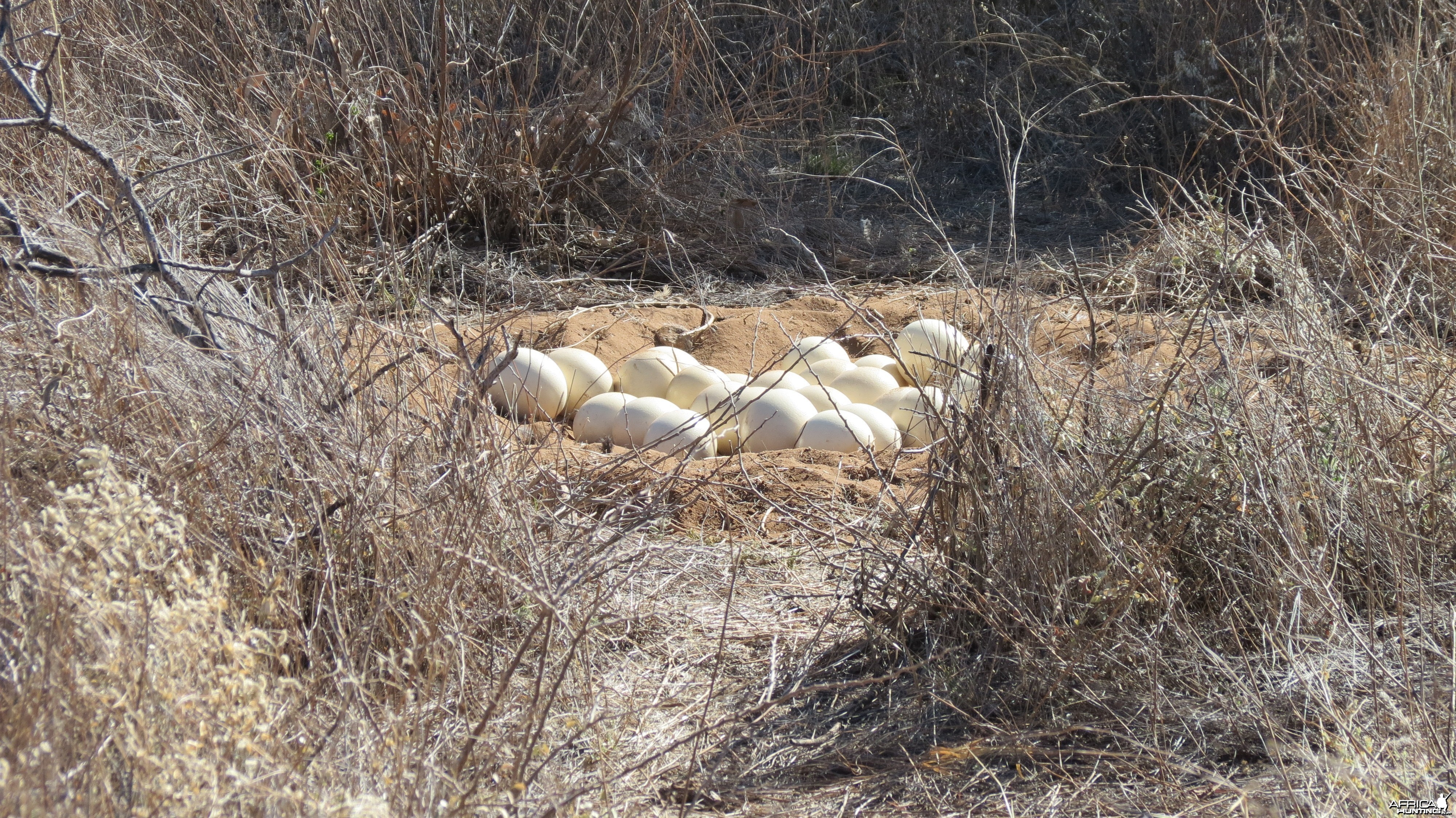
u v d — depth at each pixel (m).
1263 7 14.35
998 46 17.56
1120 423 5.61
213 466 4.77
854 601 5.51
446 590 4.75
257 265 7.51
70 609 3.55
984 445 5.30
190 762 3.17
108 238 5.71
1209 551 5.38
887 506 6.78
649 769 4.57
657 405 8.08
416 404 5.91
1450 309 7.52
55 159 6.86
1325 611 5.02
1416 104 11.16
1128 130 15.96
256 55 11.60
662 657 5.44
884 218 15.05
